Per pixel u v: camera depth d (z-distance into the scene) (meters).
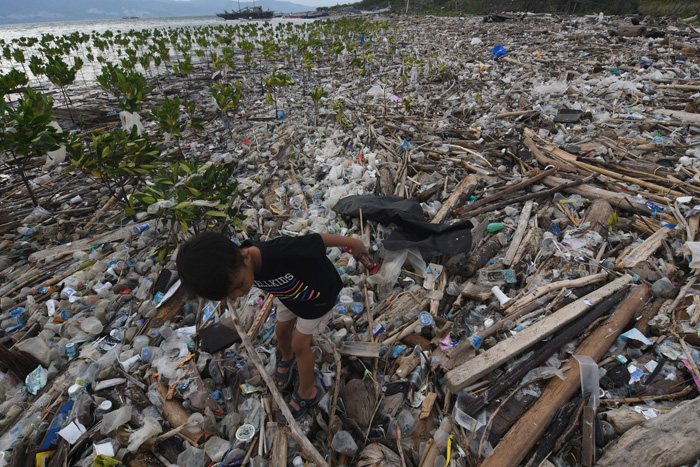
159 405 2.75
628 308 3.25
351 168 6.29
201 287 1.87
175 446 2.53
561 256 4.11
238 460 2.48
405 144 7.39
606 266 3.92
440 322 3.53
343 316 3.59
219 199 3.99
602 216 4.68
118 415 2.59
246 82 14.10
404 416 2.73
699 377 2.69
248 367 3.04
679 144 6.55
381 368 3.21
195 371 2.97
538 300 3.49
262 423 2.65
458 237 4.18
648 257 3.91
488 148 7.13
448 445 2.46
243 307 3.61
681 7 27.98
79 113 10.59
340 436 2.52
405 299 3.81
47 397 2.82
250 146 7.72
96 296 3.82
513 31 21.22
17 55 11.83
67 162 7.26
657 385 2.76
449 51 17.84
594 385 2.67
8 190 6.40
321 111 9.81
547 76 11.70
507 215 5.04
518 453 2.33
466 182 5.36
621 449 2.27
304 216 5.27
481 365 2.84
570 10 33.59
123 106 6.85
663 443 2.24
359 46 20.34
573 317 3.19
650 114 8.04
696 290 3.42
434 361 3.08
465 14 41.50
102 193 6.16
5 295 4.08
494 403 2.65
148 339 3.32
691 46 13.29
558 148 6.55
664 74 10.79
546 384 2.72
